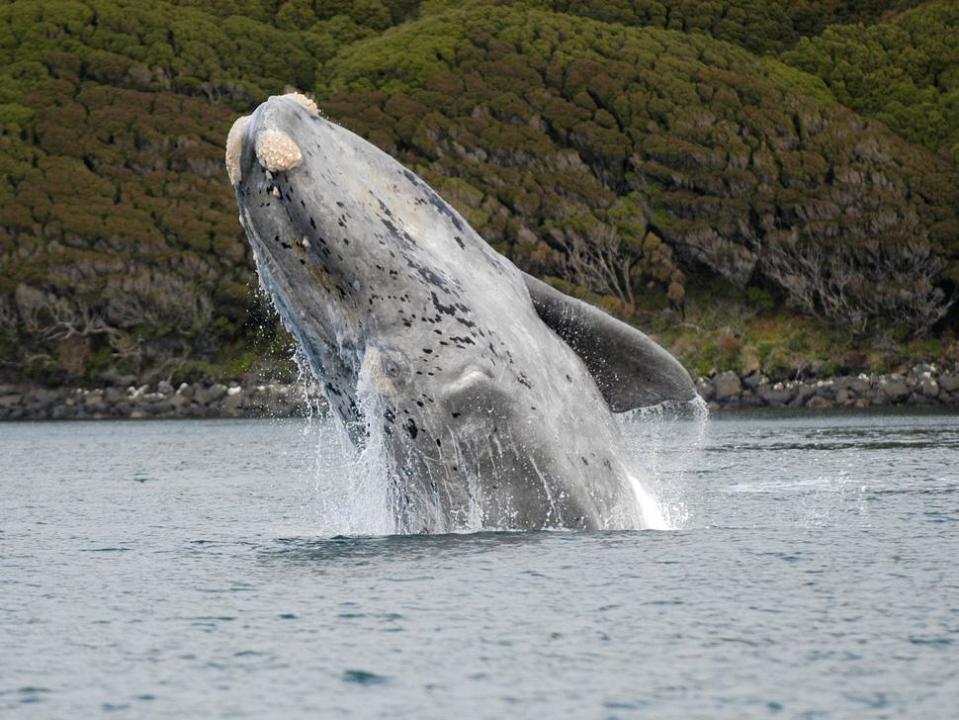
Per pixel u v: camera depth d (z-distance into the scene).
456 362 49.50
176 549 63.06
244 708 34.38
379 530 57.53
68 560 59.75
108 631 42.88
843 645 39.09
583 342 54.47
